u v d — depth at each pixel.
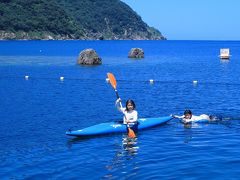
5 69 38.38
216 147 10.77
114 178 8.59
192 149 10.65
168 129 13.41
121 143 11.71
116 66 42.72
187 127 13.62
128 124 13.24
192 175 8.49
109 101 19.73
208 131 12.91
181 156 9.98
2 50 83.44
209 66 43.31
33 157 10.40
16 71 36.22
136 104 18.80
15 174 9.09
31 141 12.11
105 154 10.52
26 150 11.10
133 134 12.49
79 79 29.91
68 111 17.03
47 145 11.62
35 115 16.22
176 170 8.88
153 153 10.41
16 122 14.91
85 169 9.27
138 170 9.03
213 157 9.77
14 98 20.78
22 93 22.70
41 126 14.22
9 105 18.62
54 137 12.61
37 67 40.91
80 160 10.01
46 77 31.25
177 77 31.48
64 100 20.05
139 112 16.84
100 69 38.75
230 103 18.84
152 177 8.51
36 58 56.78
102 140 12.16
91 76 32.06
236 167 8.93
